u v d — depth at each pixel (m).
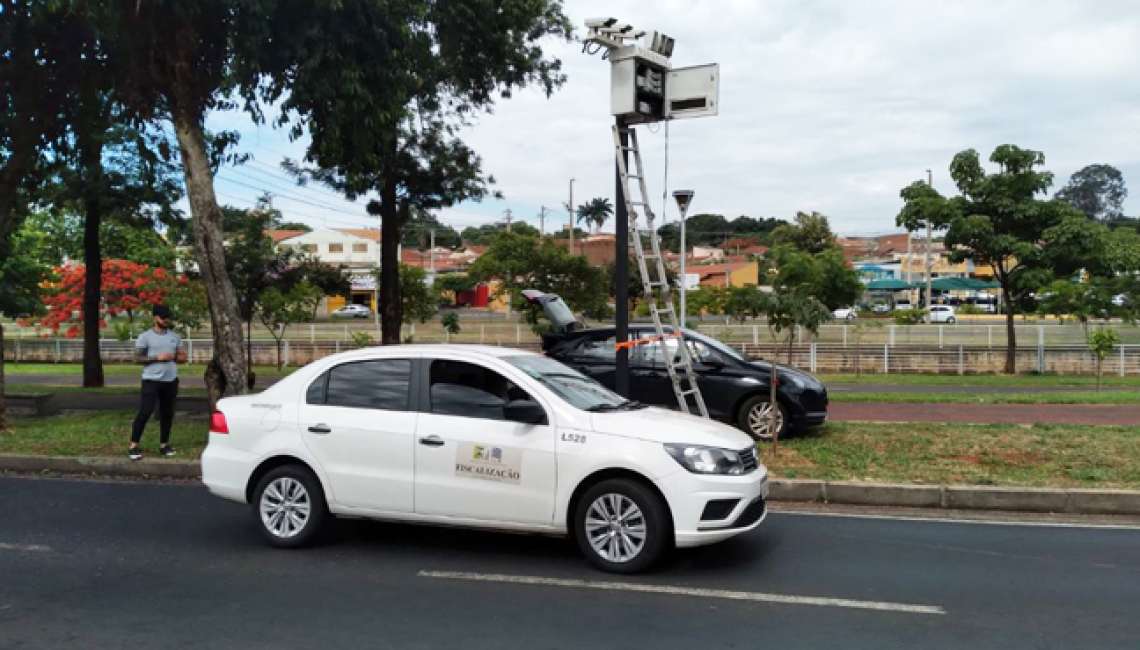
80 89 13.32
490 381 6.47
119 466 9.93
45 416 14.41
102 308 33.62
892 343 28.72
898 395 18.72
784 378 11.47
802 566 6.25
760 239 113.44
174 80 11.37
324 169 17.39
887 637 4.81
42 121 13.29
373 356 6.82
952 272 78.44
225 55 11.90
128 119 14.16
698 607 5.32
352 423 6.58
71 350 34.69
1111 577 6.01
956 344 28.58
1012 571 6.14
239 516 7.87
